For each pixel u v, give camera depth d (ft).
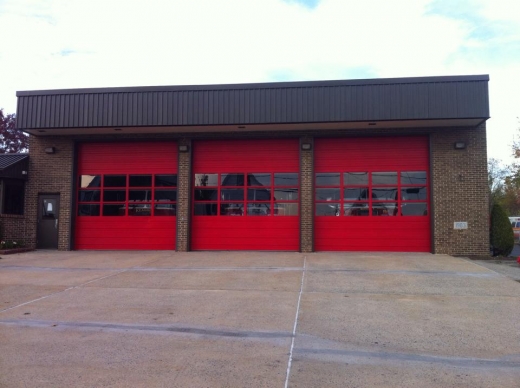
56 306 27.27
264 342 20.30
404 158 52.21
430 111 46.85
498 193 125.90
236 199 54.54
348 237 52.31
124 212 56.34
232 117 50.03
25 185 57.00
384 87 47.91
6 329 22.44
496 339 20.63
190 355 18.57
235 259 46.62
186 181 54.39
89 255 51.01
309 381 15.88
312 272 38.45
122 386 15.48
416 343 20.11
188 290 31.81
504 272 38.24
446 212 49.98
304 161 52.85
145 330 22.20
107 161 57.16
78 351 19.11
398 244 51.55
